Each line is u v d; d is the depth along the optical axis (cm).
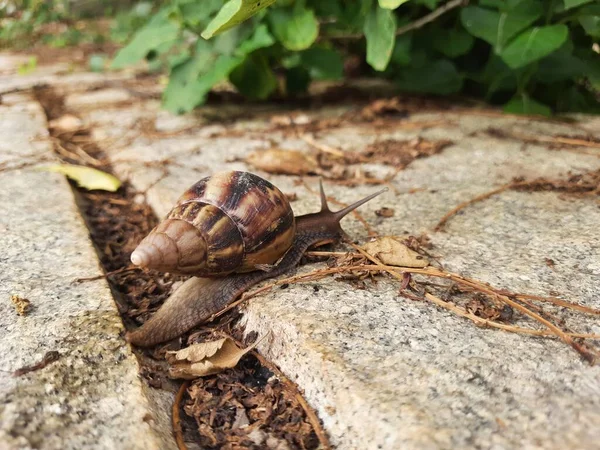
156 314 19
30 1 71
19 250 23
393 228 24
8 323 18
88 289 20
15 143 36
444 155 33
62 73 59
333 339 17
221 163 33
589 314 18
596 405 14
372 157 33
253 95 43
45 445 14
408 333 17
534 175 29
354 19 39
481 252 22
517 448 13
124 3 88
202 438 15
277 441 15
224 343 18
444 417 14
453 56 41
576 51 39
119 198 31
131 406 15
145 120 42
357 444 14
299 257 21
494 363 16
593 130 36
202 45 39
